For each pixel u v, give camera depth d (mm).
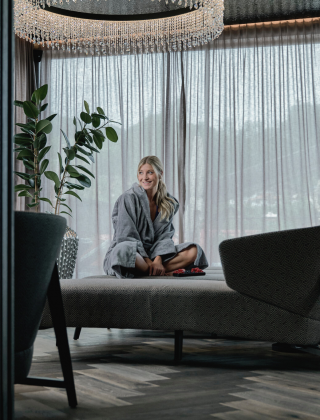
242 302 1719
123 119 4742
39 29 3902
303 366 1756
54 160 4793
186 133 4633
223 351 2092
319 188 4367
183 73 4660
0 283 933
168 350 2109
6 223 952
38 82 4871
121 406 1247
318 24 4527
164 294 1791
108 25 3732
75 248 3484
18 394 1382
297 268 1658
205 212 4500
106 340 2416
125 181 4676
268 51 4582
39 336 2535
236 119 4562
